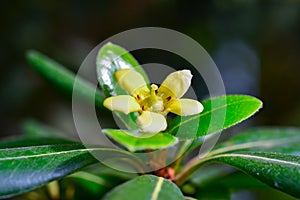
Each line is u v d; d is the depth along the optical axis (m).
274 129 0.21
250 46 0.43
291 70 0.44
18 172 0.15
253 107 0.16
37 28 0.45
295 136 0.21
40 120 0.45
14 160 0.15
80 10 0.46
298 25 0.42
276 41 0.43
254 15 0.42
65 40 0.46
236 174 0.20
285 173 0.15
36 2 0.45
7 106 0.45
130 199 0.14
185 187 0.19
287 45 0.43
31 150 0.16
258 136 0.21
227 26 0.42
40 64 0.21
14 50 0.45
